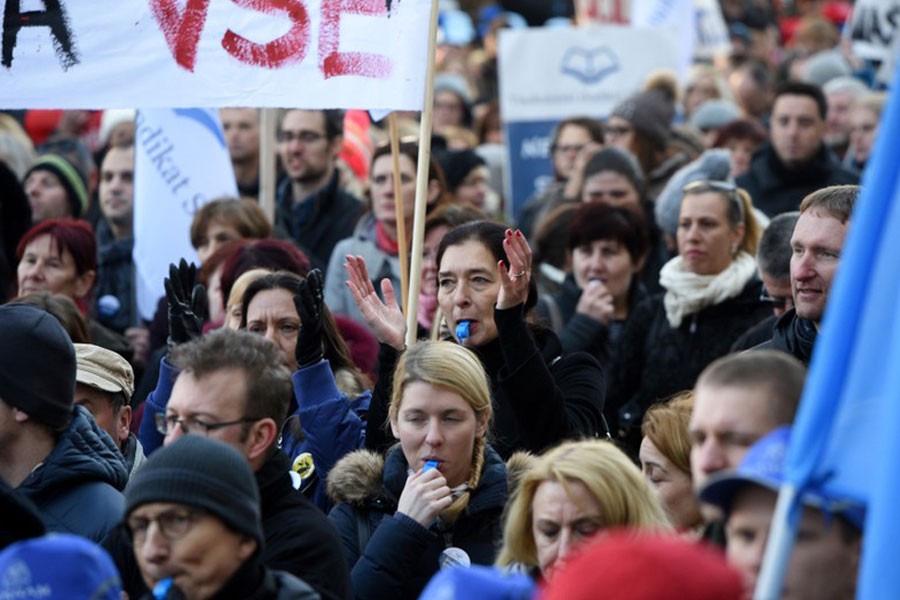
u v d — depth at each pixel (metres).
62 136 32.53
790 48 47.25
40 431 13.45
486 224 15.73
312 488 14.72
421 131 15.80
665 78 31.03
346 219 26.17
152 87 16.23
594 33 32.81
